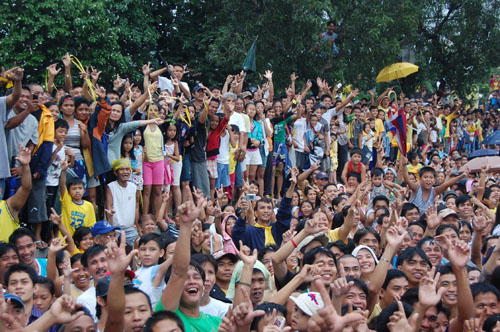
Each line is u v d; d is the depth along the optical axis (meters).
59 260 6.21
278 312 4.81
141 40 19.34
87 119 8.88
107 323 4.29
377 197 9.59
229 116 10.79
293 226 7.62
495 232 8.62
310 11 17.48
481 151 13.91
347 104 15.07
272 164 12.65
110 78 17.38
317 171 12.98
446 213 8.38
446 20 23.19
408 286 6.07
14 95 7.40
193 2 20.16
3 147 7.43
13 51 16.11
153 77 11.28
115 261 4.22
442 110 20.98
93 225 7.59
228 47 18.03
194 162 10.60
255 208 8.43
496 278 6.03
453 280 5.83
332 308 3.86
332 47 18.45
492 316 4.93
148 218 8.43
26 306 5.16
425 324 5.10
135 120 9.75
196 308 4.86
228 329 4.09
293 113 12.97
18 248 6.14
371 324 5.07
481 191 10.89
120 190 8.77
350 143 14.98
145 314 4.50
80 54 16.69
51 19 16.11
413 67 16.11
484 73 23.66
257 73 17.80
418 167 15.16
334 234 7.79
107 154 9.02
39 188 7.83
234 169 11.56
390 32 18.80
